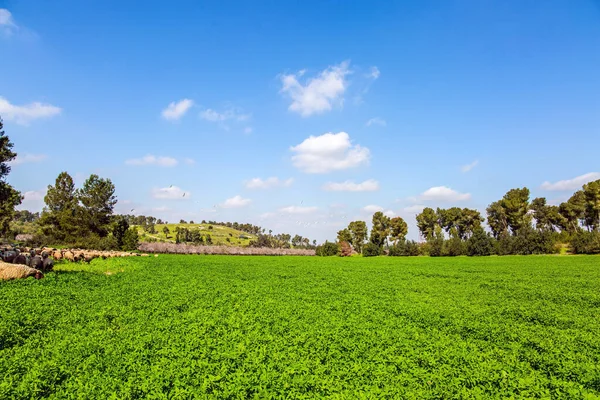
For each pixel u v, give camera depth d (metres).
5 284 24.91
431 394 10.17
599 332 17.28
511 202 106.88
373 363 12.53
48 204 83.56
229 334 15.63
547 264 58.16
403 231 124.50
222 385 10.43
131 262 50.78
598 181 93.88
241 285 32.09
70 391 9.98
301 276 41.69
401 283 35.59
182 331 15.91
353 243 129.38
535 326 18.25
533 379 11.26
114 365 11.79
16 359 11.98
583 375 11.75
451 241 95.62
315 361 12.48
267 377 10.90
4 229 84.31
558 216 117.00
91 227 82.56
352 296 26.92
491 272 47.12
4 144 57.88
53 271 33.03
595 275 42.06
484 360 13.07
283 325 17.39
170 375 10.95
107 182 83.81
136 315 18.56
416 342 15.05
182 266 49.78
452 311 21.61
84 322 17.00
